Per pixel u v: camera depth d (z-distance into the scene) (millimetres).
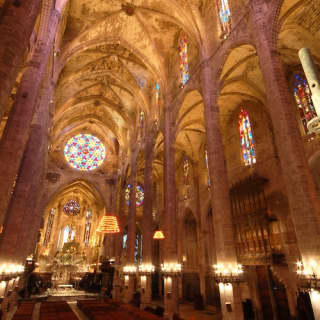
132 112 33375
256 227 16359
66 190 44250
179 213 29172
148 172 25031
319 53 13828
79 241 46406
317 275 7531
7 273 11375
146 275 21094
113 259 33094
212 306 21453
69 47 21750
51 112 24359
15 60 6746
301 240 8188
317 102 4754
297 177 8672
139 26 22859
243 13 13555
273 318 15586
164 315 16391
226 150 23047
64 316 10578
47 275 34438
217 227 12766
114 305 15570
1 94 6238
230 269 11797
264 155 18641
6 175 8914
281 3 11211
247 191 17641
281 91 10094
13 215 12758
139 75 27812
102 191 38188
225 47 15180
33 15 7562
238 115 22109
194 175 27047
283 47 15406
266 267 16609
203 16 18594
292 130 9391
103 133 41250
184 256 27281
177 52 22969
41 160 19328
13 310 16031
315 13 12734
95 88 31750
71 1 20859
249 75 18000
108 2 21297
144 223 23203
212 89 15969
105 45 25266
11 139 9750
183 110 21328
